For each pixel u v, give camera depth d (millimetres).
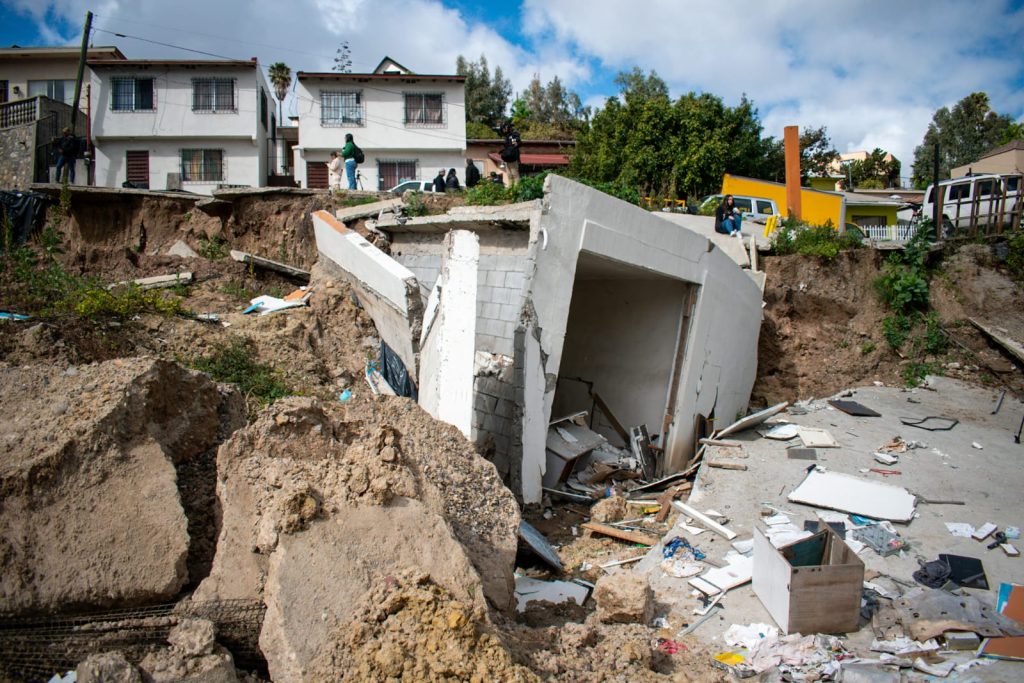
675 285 12562
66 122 21984
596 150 32969
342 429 5941
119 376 5406
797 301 17266
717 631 6172
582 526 9125
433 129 28781
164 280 12477
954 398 15227
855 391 15758
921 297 17188
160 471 4984
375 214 14695
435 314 9461
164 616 4352
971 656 5594
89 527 4500
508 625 5238
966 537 8211
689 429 12633
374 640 4094
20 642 4070
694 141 30344
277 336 11305
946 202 20562
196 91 27438
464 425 8727
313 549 4496
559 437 10961
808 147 44812
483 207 10609
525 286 9188
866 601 6492
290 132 31922
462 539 5652
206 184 27719
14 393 5340
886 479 10125
